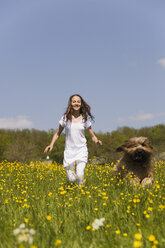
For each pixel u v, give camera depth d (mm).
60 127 6180
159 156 17125
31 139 37531
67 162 5965
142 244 2705
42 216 3785
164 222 3326
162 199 4348
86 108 6172
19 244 2547
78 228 3221
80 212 3850
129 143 6180
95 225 2986
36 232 2920
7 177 8625
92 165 10695
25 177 8352
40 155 31297
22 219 3559
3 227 3281
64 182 6805
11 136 40094
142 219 3404
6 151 29469
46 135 35781
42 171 9797
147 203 3992
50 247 2740
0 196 5320
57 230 3234
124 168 6078
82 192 4738
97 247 2727
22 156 27891
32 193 5504
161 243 2705
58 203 4359
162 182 6066
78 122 6047
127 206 3883
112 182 5969
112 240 2852
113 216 3561
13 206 4379
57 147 30953
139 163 5996
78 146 5996
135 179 5680
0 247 2775
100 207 3920
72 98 6047
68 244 2807
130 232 3047
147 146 6125
